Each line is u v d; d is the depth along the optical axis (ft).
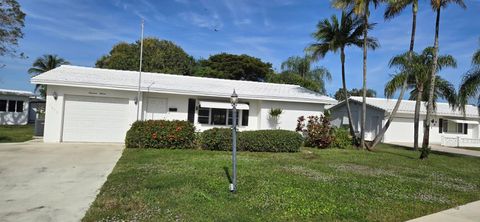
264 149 51.31
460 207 23.89
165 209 20.13
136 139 48.73
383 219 20.15
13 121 105.09
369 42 65.87
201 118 62.18
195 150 48.93
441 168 43.19
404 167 42.06
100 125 55.36
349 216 20.26
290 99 64.59
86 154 41.34
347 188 27.43
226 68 146.30
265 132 51.93
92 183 26.81
